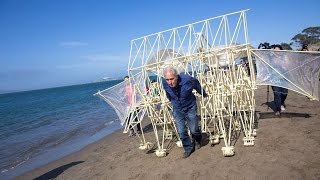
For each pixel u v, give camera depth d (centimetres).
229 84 738
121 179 677
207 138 829
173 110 707
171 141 900
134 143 1025
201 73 736
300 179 503
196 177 593
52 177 832
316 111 974
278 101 972
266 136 761
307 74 783
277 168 558
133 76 811
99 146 1142
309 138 695
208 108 766
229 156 662
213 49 738
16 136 1778
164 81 675
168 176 628
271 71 792
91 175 761
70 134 1636
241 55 823
